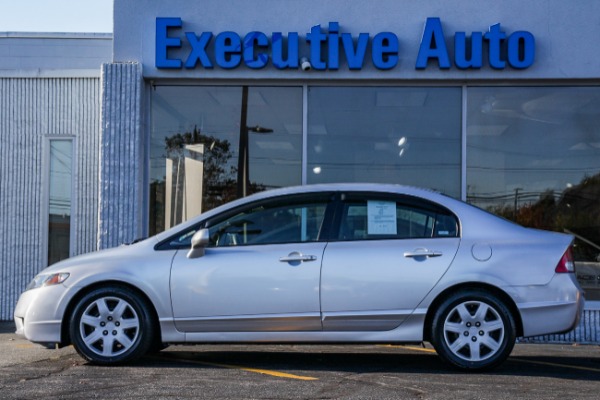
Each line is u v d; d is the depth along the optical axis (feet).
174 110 34.30
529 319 22.44
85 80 37.37
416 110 33.76
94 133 37.24
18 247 37.09
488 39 32.35
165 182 34.27
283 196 23.97
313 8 33.12
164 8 33.45
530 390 19.84
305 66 32.53
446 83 33.45
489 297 22.48
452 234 23.15
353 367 23.49
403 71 32.83
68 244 37.22
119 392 19.26
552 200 33.19
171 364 23.80
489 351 22.50
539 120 33.45
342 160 33.81
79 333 23.17
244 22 33.24
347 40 32.63
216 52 32.89
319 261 22.90
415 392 19.44
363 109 33.88
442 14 32.83
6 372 22.15
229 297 22.93
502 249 22.76
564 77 32.55
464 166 33.37
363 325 22.76
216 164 34.22
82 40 37.73
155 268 23.20
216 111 34.22
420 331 22.66
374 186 23.97
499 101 33.53
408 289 22.59
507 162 33.40
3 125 37.47
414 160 33.65
